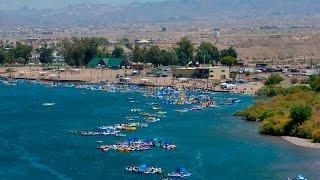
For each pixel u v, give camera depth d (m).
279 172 187.12
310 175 183.25
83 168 194.25
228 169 191.62
